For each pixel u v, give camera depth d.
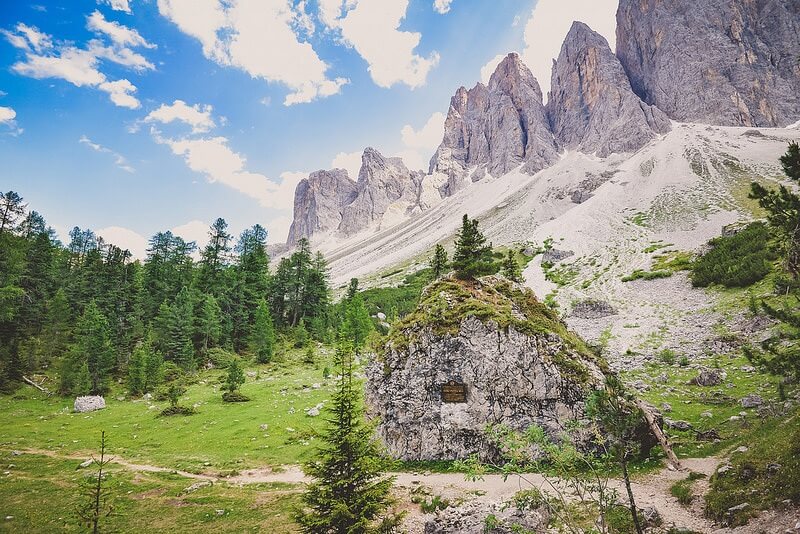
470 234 47.00
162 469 32.97
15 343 63.12
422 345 32.88
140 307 82.69
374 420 18.14
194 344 78.69
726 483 18.12
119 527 23.08
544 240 172.75
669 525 16.81
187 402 53.62
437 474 27.59
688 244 123.50
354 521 15.96
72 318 78.12
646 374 49.91
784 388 30.92
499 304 34.94
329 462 16.53
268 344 76.75
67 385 58.41
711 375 42.53
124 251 92.31
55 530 23.05
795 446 17.42
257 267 97.44
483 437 29.11
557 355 30.39
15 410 51.06
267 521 23.06
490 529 16.50
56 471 32.41
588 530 16.86
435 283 38.62
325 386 57.50
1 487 28.91
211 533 21.98
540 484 23.78
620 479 23.02
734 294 71.00
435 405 30.91
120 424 46.22
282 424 42.66
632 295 91.81
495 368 30.61
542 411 28.94
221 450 37.16
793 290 19.39
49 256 80.19
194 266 103.50
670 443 27.41
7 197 72.56
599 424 15.76
